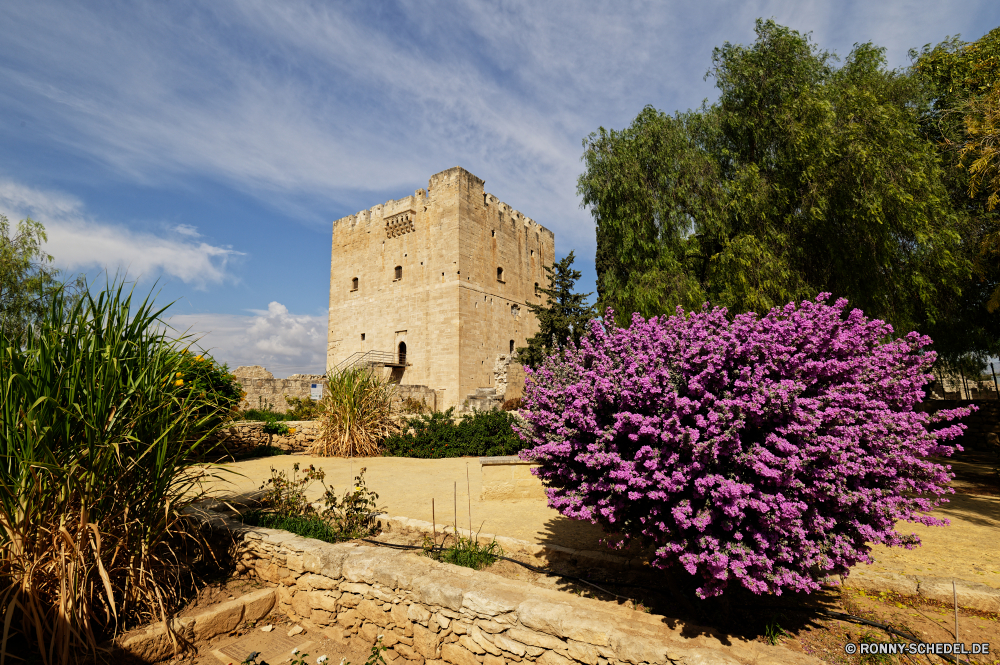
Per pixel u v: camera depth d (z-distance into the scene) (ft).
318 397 73.10
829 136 36.19
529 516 24.12
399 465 39.70
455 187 117.19
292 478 32.91
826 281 38.34
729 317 38.88
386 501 27.12
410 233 125.80
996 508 26.68
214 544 19.11
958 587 13.88
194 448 16.35
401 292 125.39
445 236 117.29
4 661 11.68
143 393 14.49
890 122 36.06
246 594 16.30
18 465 12.50
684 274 43.19
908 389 13.75
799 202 39.50
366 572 14.99
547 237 155.33
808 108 37.93
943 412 12.93
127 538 13.89
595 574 16.37
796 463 10.73
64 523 12.53
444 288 115.65
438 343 115.14
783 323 12.71
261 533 18.20
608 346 14.64
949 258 34.09
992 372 59.82
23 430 12.38
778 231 39.40
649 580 15.61
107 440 13.37
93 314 14.38
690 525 11.23
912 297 37.99
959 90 40.57
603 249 51.42
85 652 12.33
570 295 95.30
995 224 36.19
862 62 42.09
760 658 10.19
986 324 45.65
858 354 13.76
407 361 121.19
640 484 11.74
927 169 35.70
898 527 22.68
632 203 47.11
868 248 34.99
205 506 21.35
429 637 13.42
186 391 16.98
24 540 12.07
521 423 16.30
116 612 12.96
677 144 46.78
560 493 14.70
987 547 19.40
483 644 12.53
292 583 16.46
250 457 43.42
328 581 15.62
